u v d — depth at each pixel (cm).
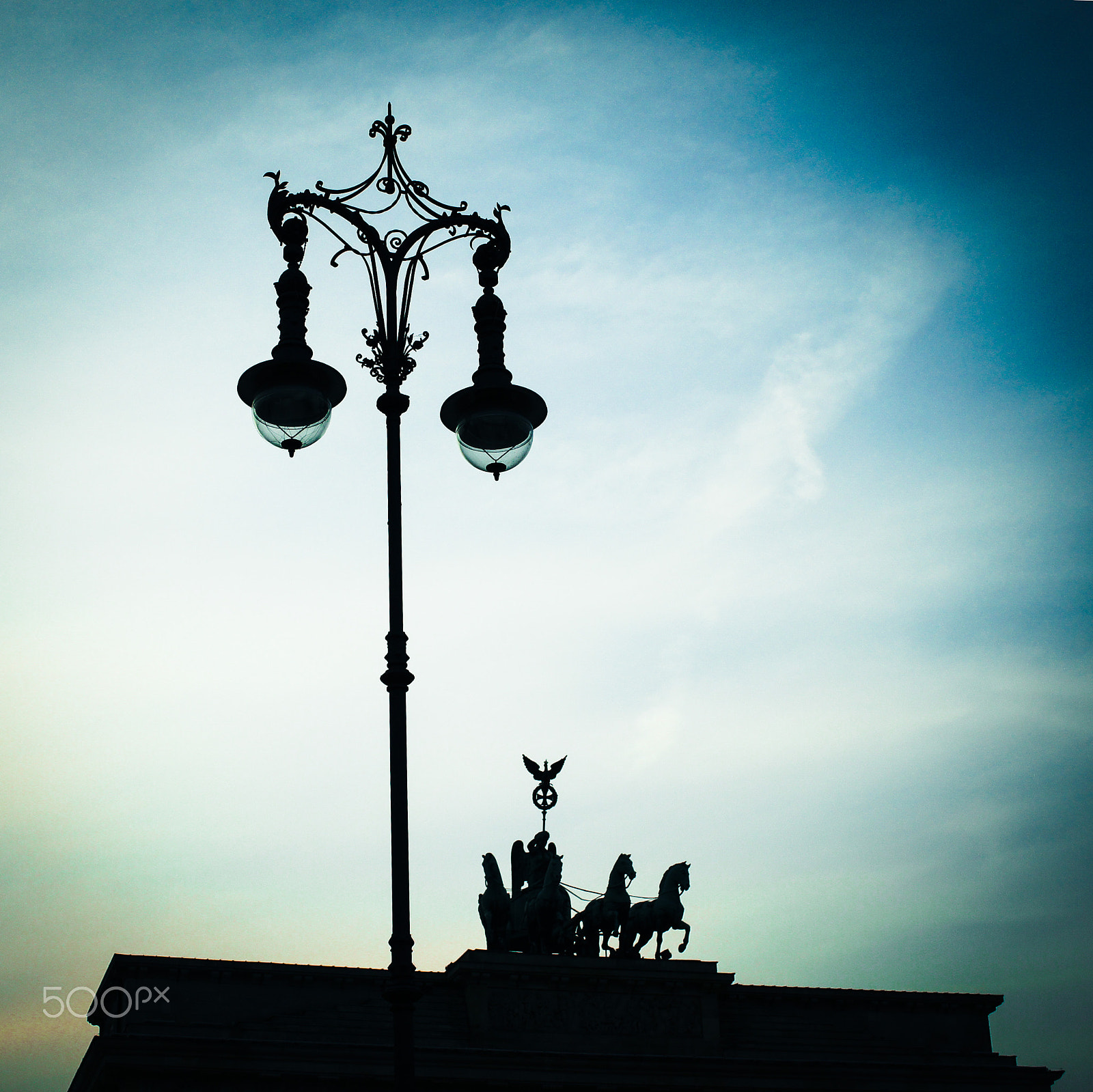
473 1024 8931
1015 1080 9794
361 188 3098
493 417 3019
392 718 2664
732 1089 9075
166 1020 8381
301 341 2966
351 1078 8125
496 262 3197
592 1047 9100
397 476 2834
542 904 9362
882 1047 9962
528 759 10050
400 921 2538
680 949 9600
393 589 2750
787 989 10075
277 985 8756
